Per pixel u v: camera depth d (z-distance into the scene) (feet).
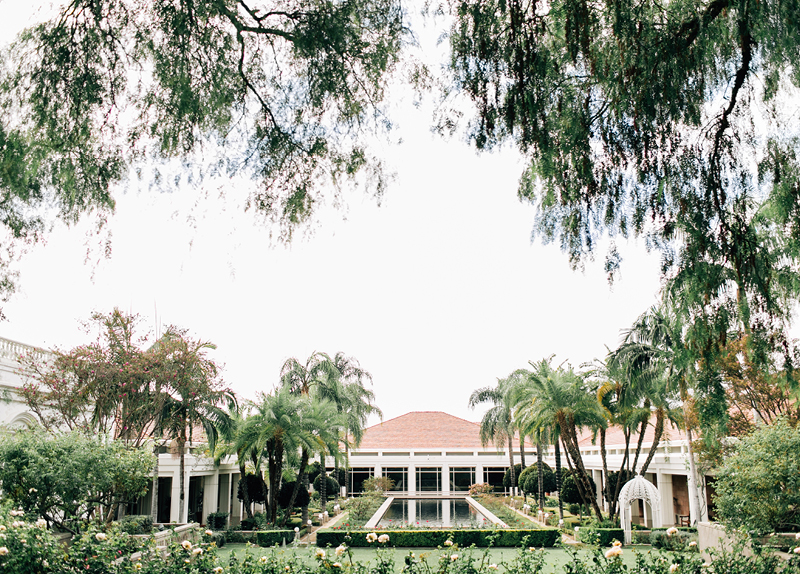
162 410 51.72
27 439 28.60
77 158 12.84
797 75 13.43
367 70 13.55
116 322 46.73
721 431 17.79
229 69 13.14
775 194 14.03
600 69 12.82
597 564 17.67
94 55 12.65
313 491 115.03
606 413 67.21
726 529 26.17
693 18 13.20
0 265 12.85
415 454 136.15
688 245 13.78
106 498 32.53
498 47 12.64
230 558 18.47
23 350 44.09
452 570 18.26
